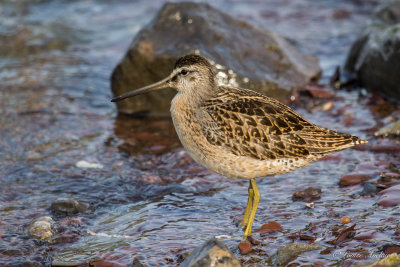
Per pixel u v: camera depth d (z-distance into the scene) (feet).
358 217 32.91
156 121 50.01
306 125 33.14
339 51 65.31
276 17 76.79
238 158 32.17
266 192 37.70
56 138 47.11
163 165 42.70
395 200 34.14
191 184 39.52
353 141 32.83
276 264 28.94
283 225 32.96
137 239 32.40
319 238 31.01
